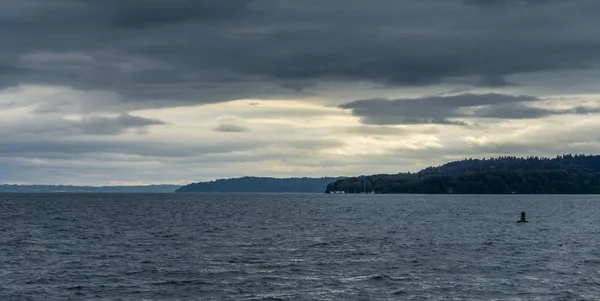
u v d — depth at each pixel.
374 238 88.31
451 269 57.41
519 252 70.31
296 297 45.09
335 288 48.38
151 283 50.28
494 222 125.88
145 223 119.94
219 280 51.72
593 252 70.38
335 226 114.00
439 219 137.12
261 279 52.25
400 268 58.03
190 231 100.56
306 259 64.44
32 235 90.94
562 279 52.16
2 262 61.16
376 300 44.16
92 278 52.31
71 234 93.12
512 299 44.44
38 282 50.38
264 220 132.88
